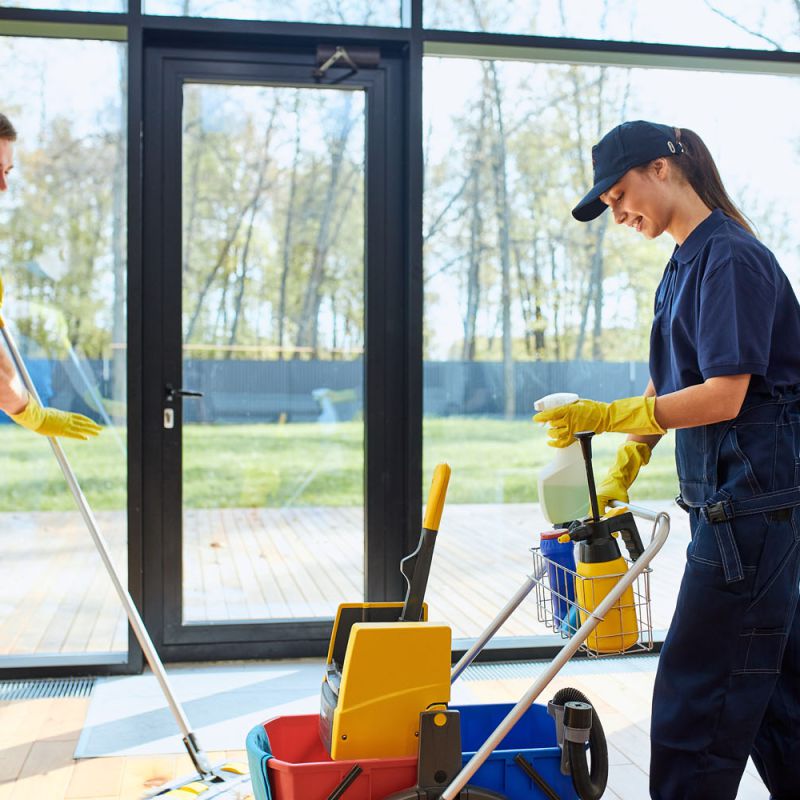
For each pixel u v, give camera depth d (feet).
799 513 5.68
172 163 9.93
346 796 5.20
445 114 10.31
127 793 6.90
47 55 9.73
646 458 6.46
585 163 10.52
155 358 9.94
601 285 10.61
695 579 5.69
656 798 5.81
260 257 10.15
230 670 9.80
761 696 5.63
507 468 10.52
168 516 9.97
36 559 9.80
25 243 9.73
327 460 10.34
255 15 9.86
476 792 5.25
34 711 8.62
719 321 5.45
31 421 6.78
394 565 10.36
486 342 10.44
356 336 10.35
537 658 10.28
